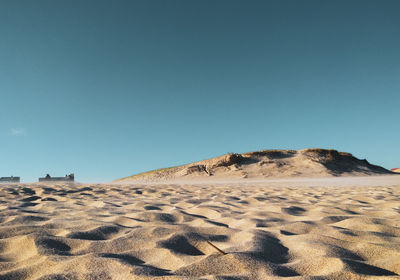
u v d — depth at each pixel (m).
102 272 1.41
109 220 2.83
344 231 2.20
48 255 1.69
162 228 2.33
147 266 1.48
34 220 2.82
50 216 3.05
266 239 2.00
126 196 5.68
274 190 7.35
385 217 2.86
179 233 2.14
